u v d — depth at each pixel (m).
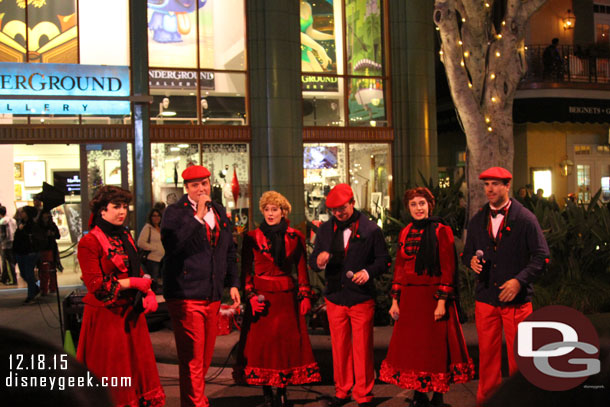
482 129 8.33
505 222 4.37
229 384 5.57
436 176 13.95
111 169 11.80
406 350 4.62
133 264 4.16
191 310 4.50
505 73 8.38
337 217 4.93
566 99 17.44
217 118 12.54
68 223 15.44
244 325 4.96
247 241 5.00
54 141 11.45
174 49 12.34
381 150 13.73
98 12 12.07
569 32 19.92
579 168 19.47
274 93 12.53
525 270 4.22
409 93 13.70
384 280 6.64
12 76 10.80
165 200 12.16
